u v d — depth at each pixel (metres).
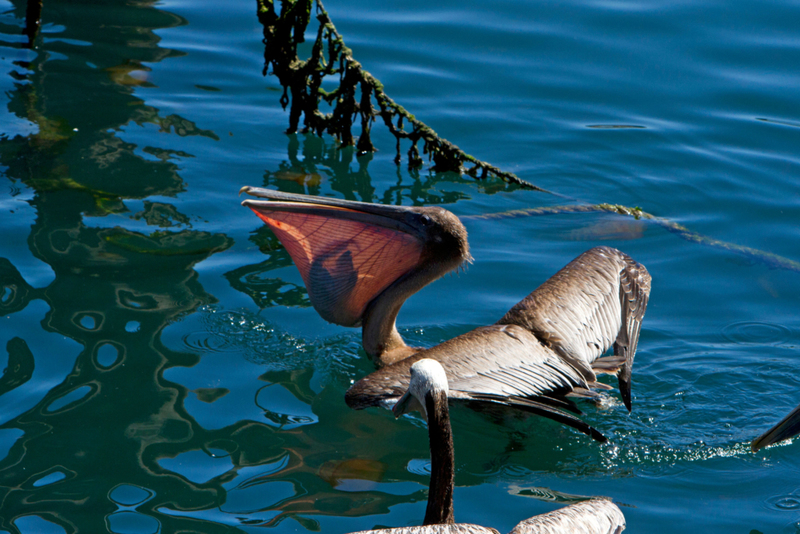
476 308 9.05
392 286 8.23
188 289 8.89
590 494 6.60
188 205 10.52
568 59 14.20
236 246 9.77
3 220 9.73
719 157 12.09
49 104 12.56
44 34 14.70
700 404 7.60
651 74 13.85
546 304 7.88
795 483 6.65
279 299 8.94
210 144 12.05
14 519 5.98
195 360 7.91
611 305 8.11
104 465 6.54
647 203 11.27
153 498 6.25
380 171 11.94
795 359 8.16
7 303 8.30
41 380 7.38
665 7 15.63
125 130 12.12
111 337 8.02
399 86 13.48
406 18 15.32
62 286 8.67
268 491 6.41
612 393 7.93
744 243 10.36
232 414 7.27
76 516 6.04
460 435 7.41
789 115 12.88
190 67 14.01
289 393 7.64
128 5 16.03
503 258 9.98
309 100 12.25
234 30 15.26
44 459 6.55
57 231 9.64
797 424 6.31
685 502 6.50
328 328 8.69
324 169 11.79
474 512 6.36
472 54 14.30
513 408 7.50
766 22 15.12
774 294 9.32
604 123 12.82
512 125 12.76
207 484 6.44
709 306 9.11
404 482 6.64
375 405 6.85
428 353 7.30
